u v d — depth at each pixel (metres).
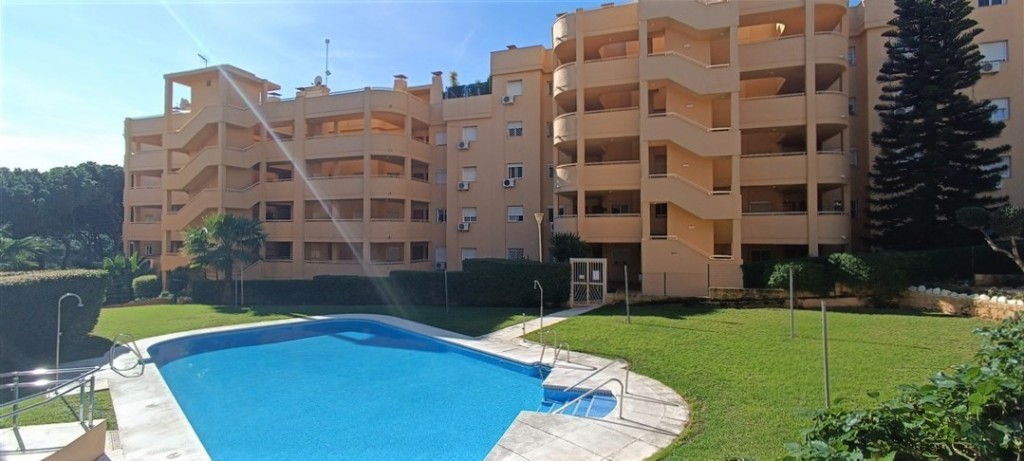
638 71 24.06
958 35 20.22
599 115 24.81
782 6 22.80
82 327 15.79
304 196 31.69
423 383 12.63
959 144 19.30
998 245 17.52
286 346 17.11
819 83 25.34
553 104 29.31
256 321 20.05
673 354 12.35
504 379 12.91
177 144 34.00
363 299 25.83
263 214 32.62
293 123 33.28
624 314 18.70
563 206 28.84
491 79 30.86
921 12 19.31
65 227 47.03
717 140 22.36
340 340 18.00
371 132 30.69
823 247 23.94
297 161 31.92
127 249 38.16
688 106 23.66
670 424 8.27
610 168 24.45
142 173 39.75
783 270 19.19
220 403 11.21
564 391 10.76
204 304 27.11
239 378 13.26
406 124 31.59
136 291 32.09
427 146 33.34
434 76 33.59
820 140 25.38
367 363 14.72
